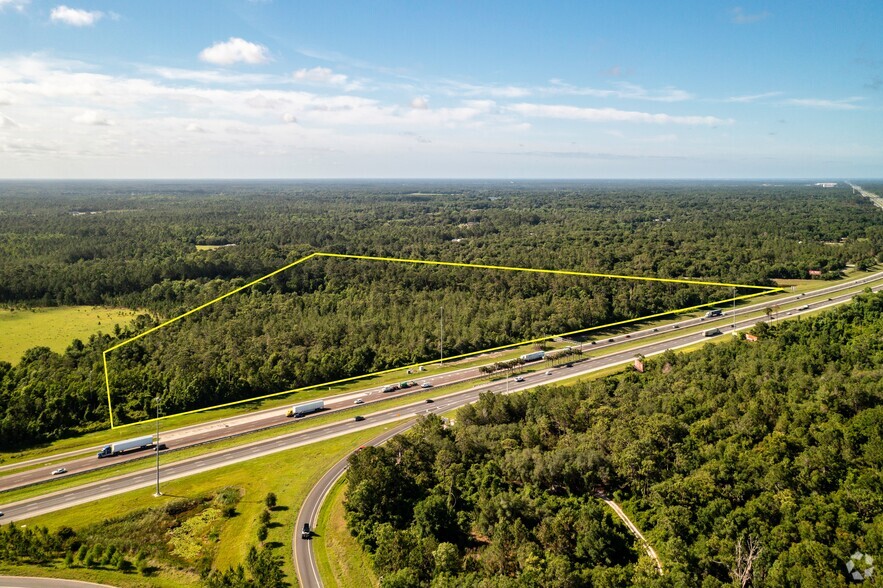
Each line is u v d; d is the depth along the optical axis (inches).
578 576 2913.4
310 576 3348.9
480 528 3570.4
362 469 3944.4
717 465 3688.5
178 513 4065.0
